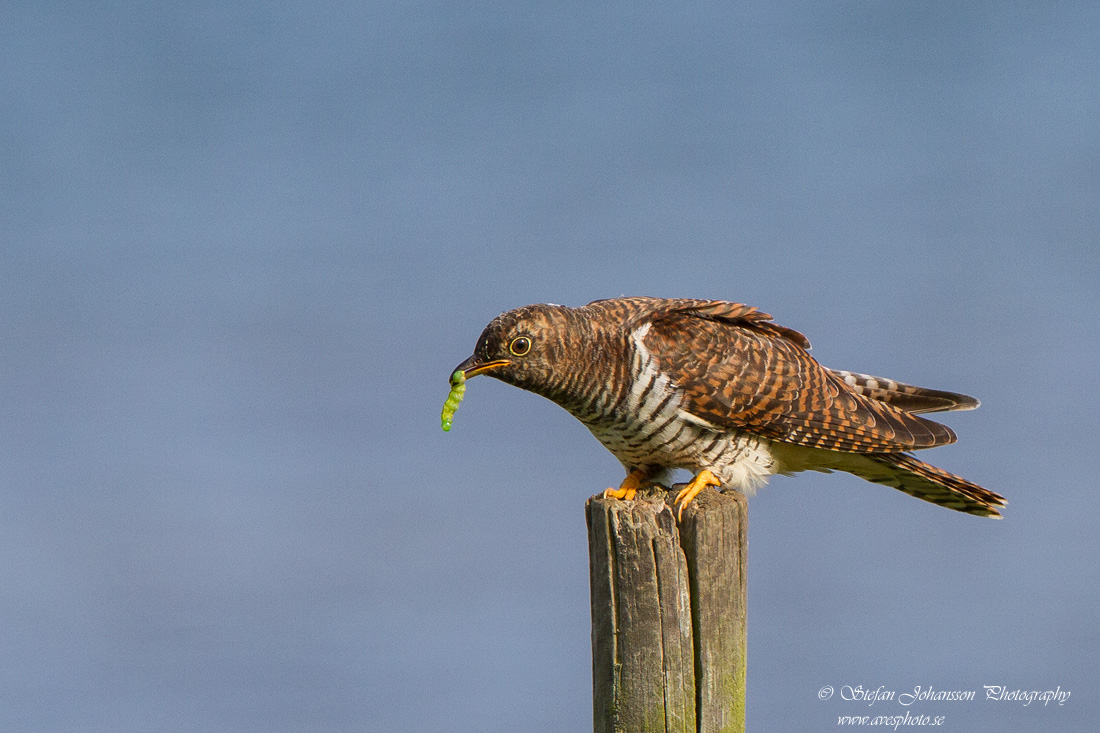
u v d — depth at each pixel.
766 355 11.08
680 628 7.54
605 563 7.66
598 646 7.75
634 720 7.55
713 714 7.54
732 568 7.66
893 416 11.46
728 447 11.02
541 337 10.30
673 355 10.66
